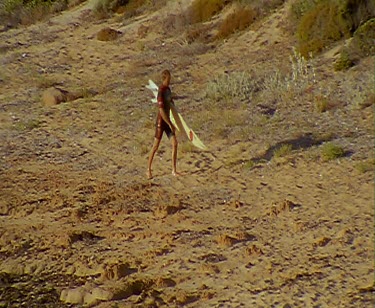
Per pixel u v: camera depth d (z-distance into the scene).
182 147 49.94
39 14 116.50
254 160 46.56
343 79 59.72
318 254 33.16
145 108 62.44
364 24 65.69
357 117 51.41
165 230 38.12
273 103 57.91
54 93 68.69
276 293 30.28
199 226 38.25
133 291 32.44
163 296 31.48
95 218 40.88
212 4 93.12
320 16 73.12
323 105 54.19
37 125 61.41
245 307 29.58
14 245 38.38
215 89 62.88
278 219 37.75
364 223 35.59
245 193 41.97
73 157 52.62
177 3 102.00
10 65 89.19
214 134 52.34
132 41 94.31
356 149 45.47
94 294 32.28
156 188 44.50
